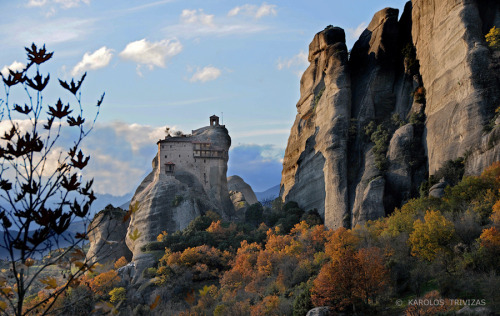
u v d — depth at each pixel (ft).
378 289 295.28
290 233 551.18
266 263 466.29
